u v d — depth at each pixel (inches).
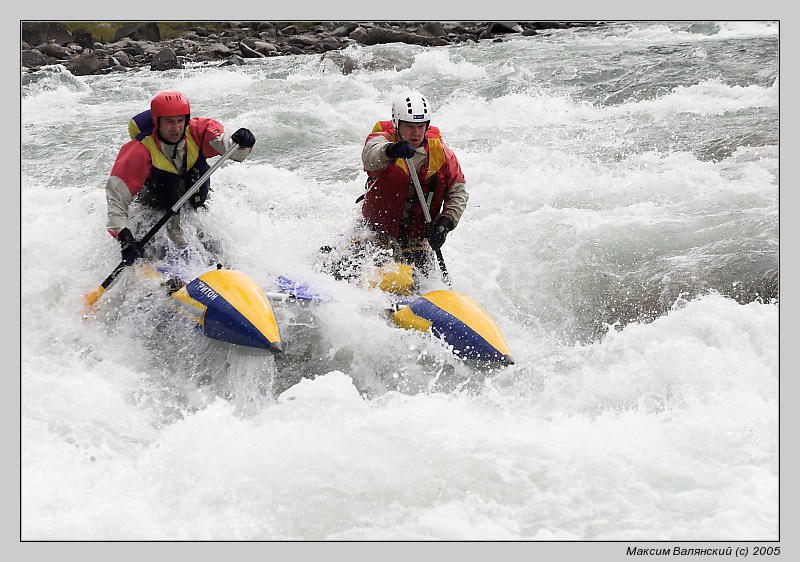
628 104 1907.0
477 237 1200.2
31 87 2513.5
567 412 784.9
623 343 880.9
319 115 1953.7
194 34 3855.8
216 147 1010.7
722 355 824.9
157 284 960.9
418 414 775.1
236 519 649.0
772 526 624.7
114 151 1766.7
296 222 1167.6
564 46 2696.9
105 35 3816.4
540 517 642.2
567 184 1389.0
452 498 661.3
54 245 1051.9
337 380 815.1
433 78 2329.0
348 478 682.8
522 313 1023.0
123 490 685.9
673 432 730.2
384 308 941.2
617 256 1131.9
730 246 1122.0
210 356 901.2
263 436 736.3
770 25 2805.1
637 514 642.8
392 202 1002.7
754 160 1448.1
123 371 879.7
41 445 737.0
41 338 912.3
